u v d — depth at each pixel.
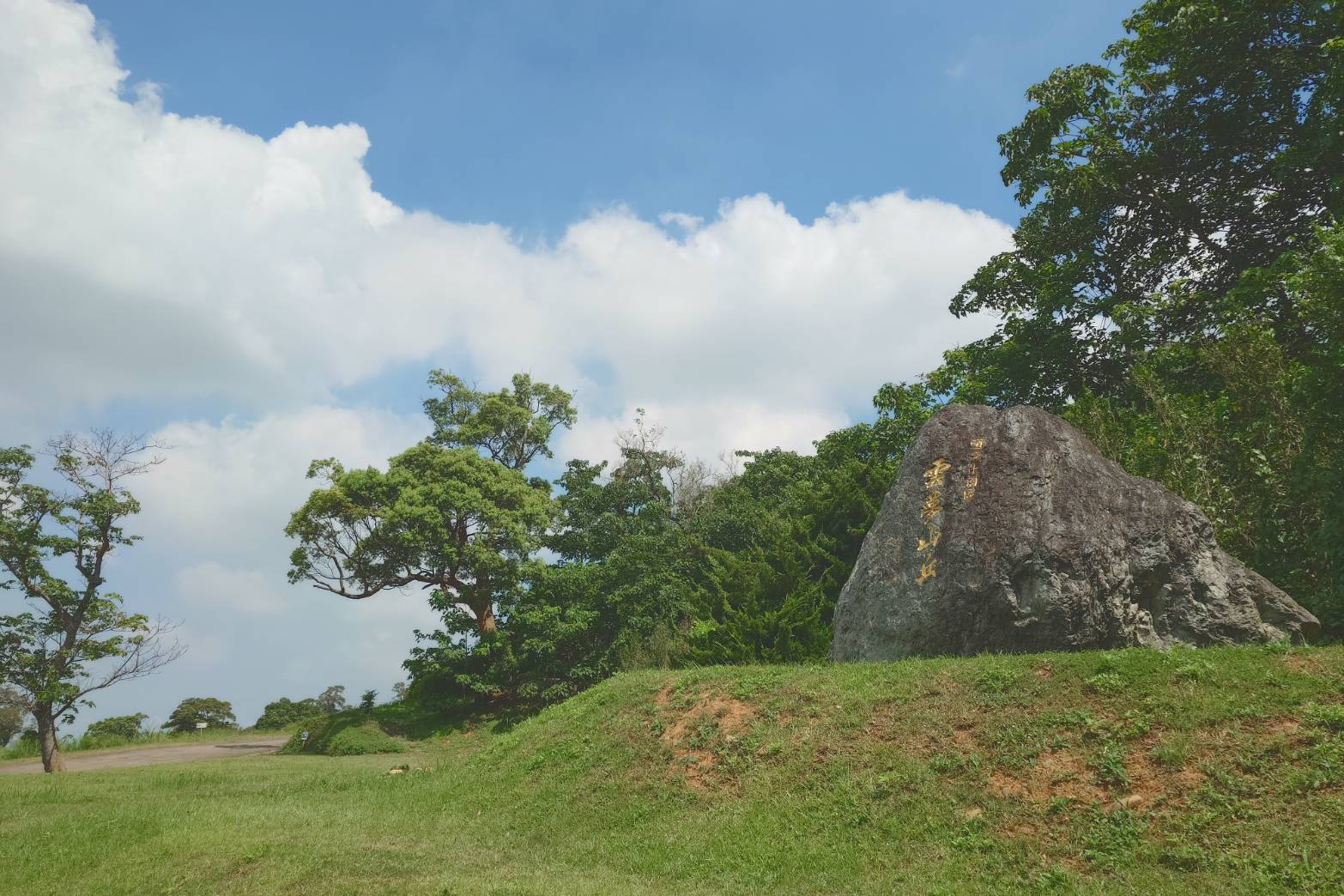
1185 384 21.09
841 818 9.29
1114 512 12.26
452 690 33.50
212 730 46.09
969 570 12.29
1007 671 10.58
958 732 9.90
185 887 9.57
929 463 13.58
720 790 10.84
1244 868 6.97
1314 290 13.51
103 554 25.23
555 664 30.59
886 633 13.04
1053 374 27.92
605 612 31.69
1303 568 13.88
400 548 32.53
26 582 24.02
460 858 10.32
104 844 11.34
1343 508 12.78
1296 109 23.44
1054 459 12.73
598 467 38.59
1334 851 6.82
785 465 41.38
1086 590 11.66
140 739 37.59
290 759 26.03
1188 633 11.76
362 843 11.10
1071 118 26.22
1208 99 24.50
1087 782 8.51
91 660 24.25
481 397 41.66
